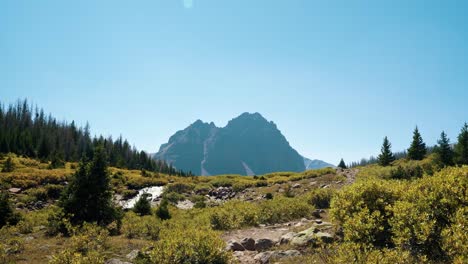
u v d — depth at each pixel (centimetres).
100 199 1830
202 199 4084
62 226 1625
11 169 4812
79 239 1241
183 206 3900
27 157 7181
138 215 2269
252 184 4844
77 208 1766
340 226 1200
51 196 3753
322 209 1980
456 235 696
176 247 999
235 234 1522
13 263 1077
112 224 1750
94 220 1778
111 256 1170
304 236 1161
